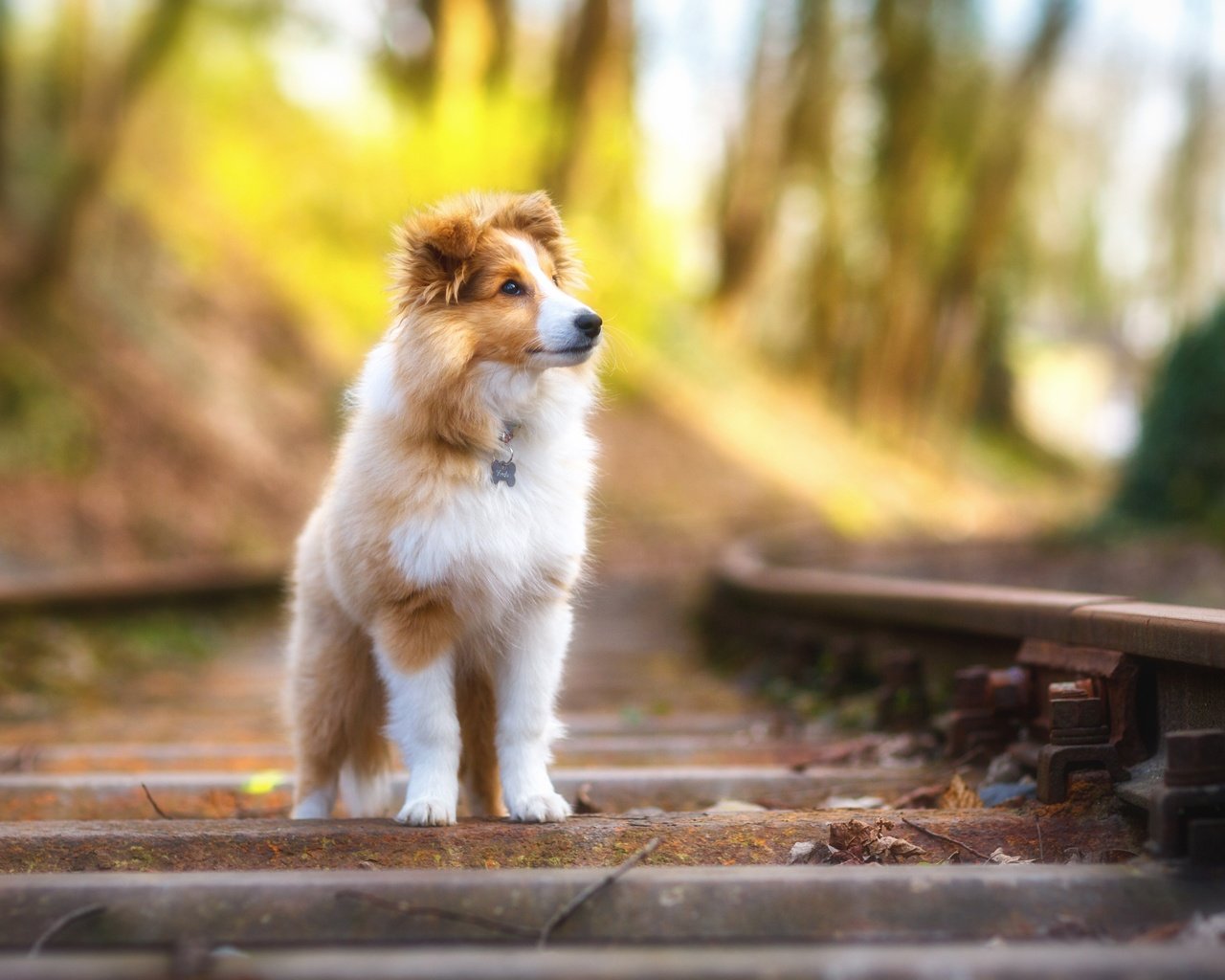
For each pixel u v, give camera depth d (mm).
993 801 3488
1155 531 13836
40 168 15328
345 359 18219
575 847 2898
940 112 23797
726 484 22016
